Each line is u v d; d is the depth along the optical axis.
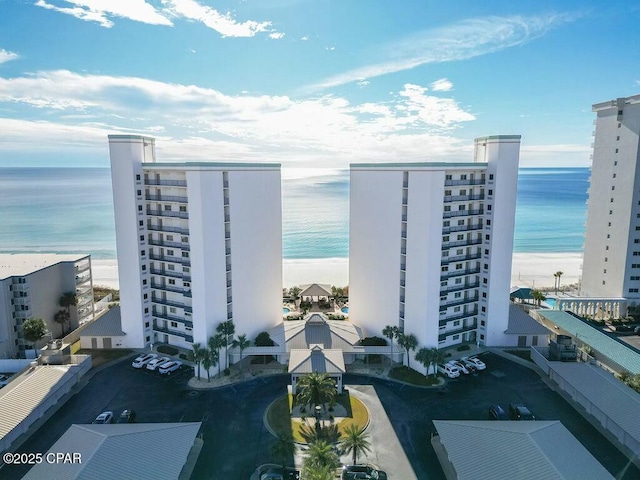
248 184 64.75
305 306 90.19
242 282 65.56
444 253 65.81
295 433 47.09
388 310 67.00
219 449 44.50
